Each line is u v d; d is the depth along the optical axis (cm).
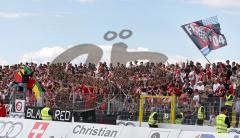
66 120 1778
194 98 1769
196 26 2334
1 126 1680
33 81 2189
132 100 1898
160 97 1830
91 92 2197
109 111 1938
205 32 2319
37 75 2658
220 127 1445
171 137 1243
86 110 1866
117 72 2350
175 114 1798
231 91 1891
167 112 1811
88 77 2362
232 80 1953
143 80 2172
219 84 1950
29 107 1884
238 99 1684
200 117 1720
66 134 1473
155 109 1838
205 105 1739
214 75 2066
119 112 1919
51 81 2531
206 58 2303
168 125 1783
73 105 2038
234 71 2019
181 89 2039
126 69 2352
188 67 2148
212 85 1975
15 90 2208
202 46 2312
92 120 1811
